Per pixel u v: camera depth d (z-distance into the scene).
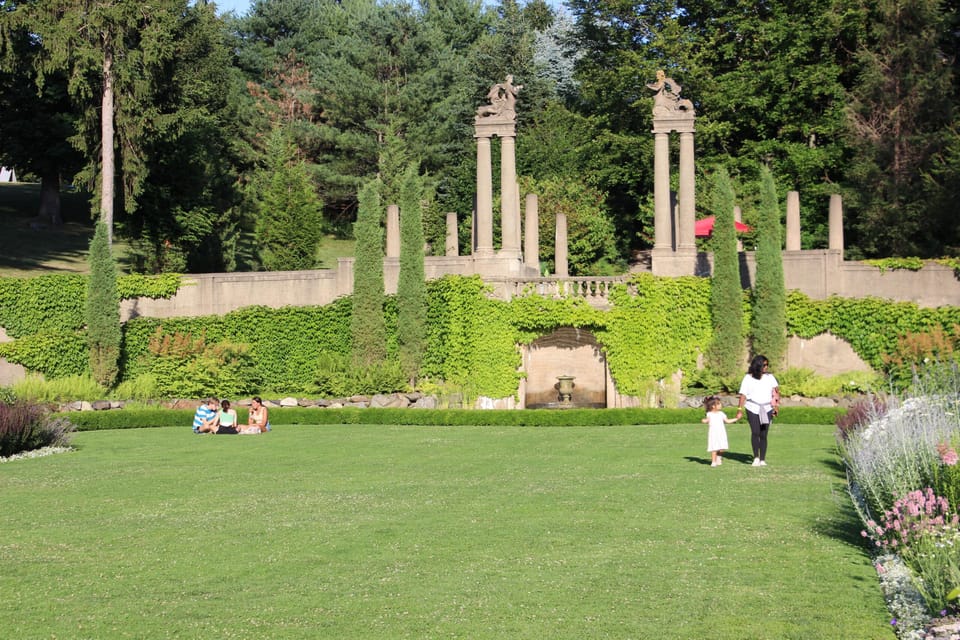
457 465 26.34
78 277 47.88
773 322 40.44
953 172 50.06
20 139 67.88
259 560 16.41
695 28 69.75
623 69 66.81
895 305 40.38
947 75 53.12
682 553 16.03
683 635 12.32
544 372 43.69
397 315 44.34
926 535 13.78
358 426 37.91
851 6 62.59
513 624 12.88
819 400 38.25
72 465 28.20
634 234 73.81
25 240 67.69
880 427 19.58
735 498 20.17
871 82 54.34
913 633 12.06
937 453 16.27
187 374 44.72
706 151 67.19
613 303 42.31
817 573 14.73
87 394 43.59
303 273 47.31
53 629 13.16
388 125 82.69
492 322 42.75
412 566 15.73
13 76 62.56
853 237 61.12
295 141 85.31
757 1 66.12
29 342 45.56
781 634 12.27
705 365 41.59
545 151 72.75
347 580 15.06
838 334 41.09
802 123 63.72
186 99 58.56
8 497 22.94
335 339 45.53
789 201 45.09
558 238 51.72
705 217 61.72
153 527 19.14
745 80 64.69
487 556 16.20
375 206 43.88
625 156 69.62
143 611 13.82
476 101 84.69
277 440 33.34
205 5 76.81
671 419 36.59
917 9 53.81
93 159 55.75
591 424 36.78
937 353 38.75
